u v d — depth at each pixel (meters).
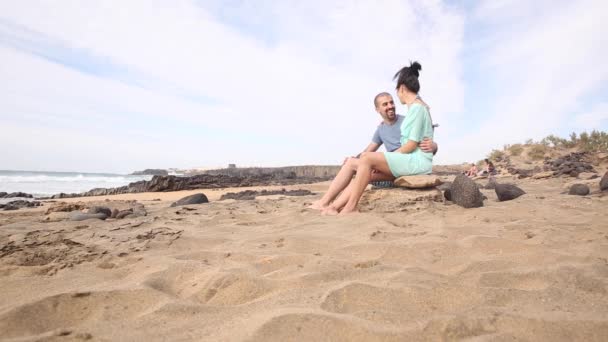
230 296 1.80
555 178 12.66
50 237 3.27
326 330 1.33
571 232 2.88
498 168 20.16
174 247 2.89
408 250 2.53
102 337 1.35
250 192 11.98
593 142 20.20
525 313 1.45
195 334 1.36
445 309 1.57
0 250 2.76
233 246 2.86
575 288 1.75
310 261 2.31
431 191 4.73
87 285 1.98
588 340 1.27
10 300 1.78
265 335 1.30
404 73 4.73
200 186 19.02
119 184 29.19
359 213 4.08
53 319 1.58
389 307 1.59
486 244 2.63
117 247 2.88
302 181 25.56
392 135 5.08
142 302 1.72
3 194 13.59
